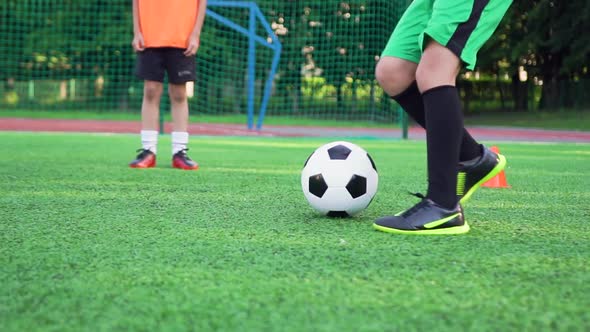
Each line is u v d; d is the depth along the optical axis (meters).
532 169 4.93
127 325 1.18
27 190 3.16
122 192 3.14
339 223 2.32
